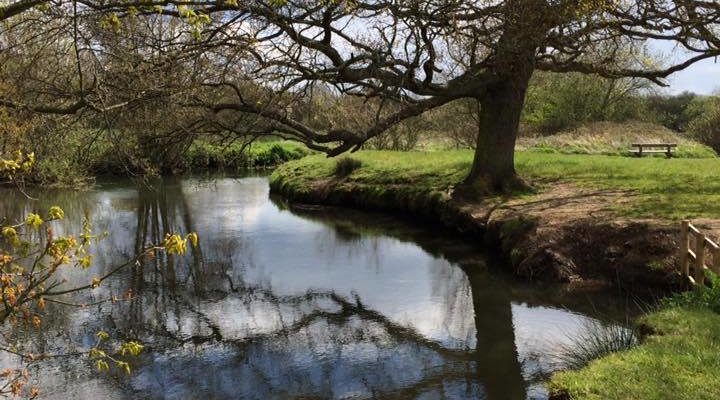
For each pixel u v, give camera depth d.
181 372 8.88
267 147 44.38
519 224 13.75
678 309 8.08
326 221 20.92
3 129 8.65
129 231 19.97
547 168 20.64
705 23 14.03
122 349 4.43
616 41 15.98
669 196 14.25
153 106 9.86
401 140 35.06
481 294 11.82
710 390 5.58
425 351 9.34
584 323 9.68
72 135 11.55
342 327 10.66
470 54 14.44
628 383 5.99
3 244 12.87
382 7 10.50
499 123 17.58
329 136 13.82
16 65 8.53
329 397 7.85
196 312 11.74
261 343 10.03
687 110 52.50
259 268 14.90
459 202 17.47
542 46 14.77
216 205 25.42
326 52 12.09
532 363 8.48
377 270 14.18
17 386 5.72
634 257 11.27
